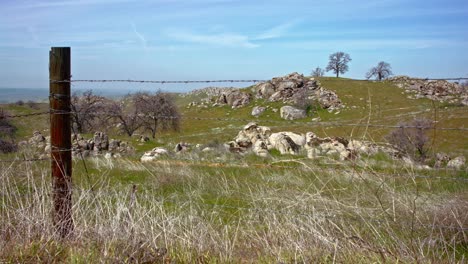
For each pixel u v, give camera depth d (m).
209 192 6.41
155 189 6.88
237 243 4.09
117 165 10.16
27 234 4.00
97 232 3.95
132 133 41.28
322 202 4.52
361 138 4.97
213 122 60.78
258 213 4.64
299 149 15.17
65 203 4.30
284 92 67.81
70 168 4.45
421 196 4.94
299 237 3.94
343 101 59.06
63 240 4.04
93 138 20.97
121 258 3.54
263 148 15.24
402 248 3.64
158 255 3.65
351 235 3.89
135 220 4.11
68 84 4.40
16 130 30.06
